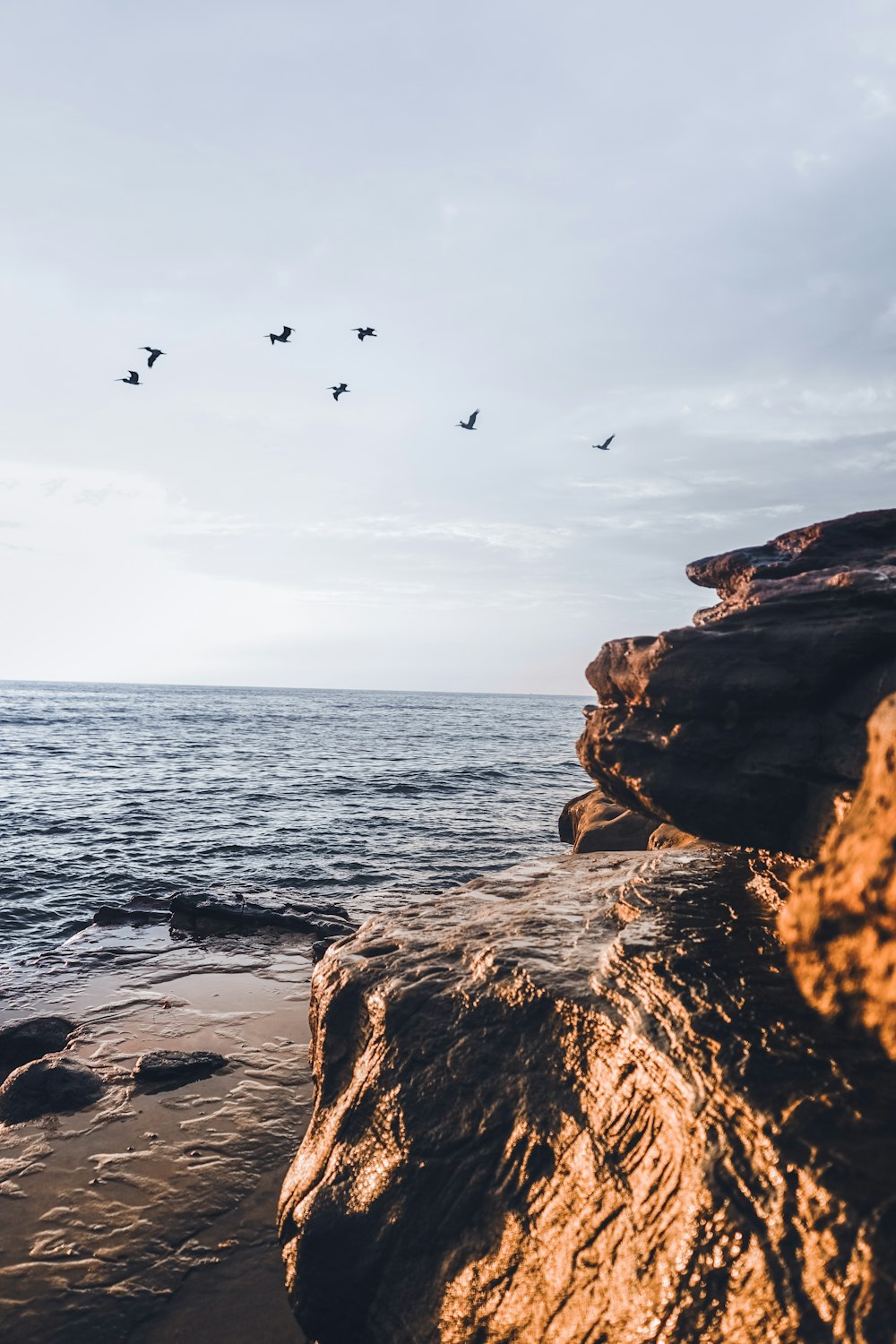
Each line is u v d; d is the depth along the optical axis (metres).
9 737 49.72
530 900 5.84
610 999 4.02
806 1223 2.70
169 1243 4.71
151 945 10.88
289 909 12.42
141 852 17.48
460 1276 3.65
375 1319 3.87
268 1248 4.70
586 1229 3.35
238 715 95.19
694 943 4.35
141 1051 7.38
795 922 3.87
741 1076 3.26
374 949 5.44
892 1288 2.40
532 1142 3.80
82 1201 5.10
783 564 5.50
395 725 87.06
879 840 3.29
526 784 33.94
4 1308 4.17
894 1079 3.09
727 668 4.70
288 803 25.55
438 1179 3.98
